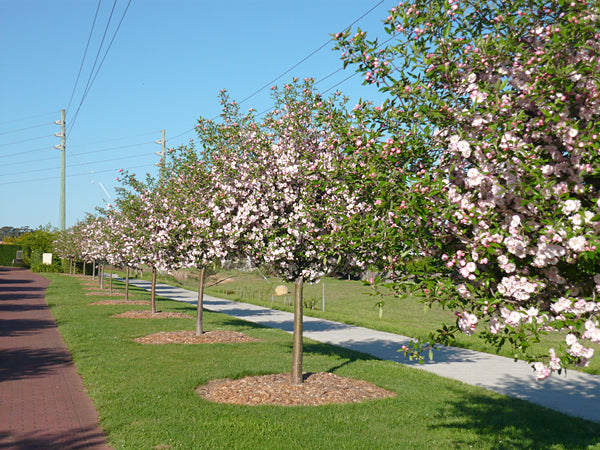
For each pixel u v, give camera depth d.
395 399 8.17
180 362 10.43
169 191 13.38
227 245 9.38
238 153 9.26
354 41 4.42
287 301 29.75
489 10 4.38
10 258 65.56
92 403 7.68
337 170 4.96
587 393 9.24
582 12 3.67
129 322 16.50
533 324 3.35
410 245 4.09
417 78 4.25
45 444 5.99
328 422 6.84
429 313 23.41
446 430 6.73
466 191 3.82
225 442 6.00
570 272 3.64
